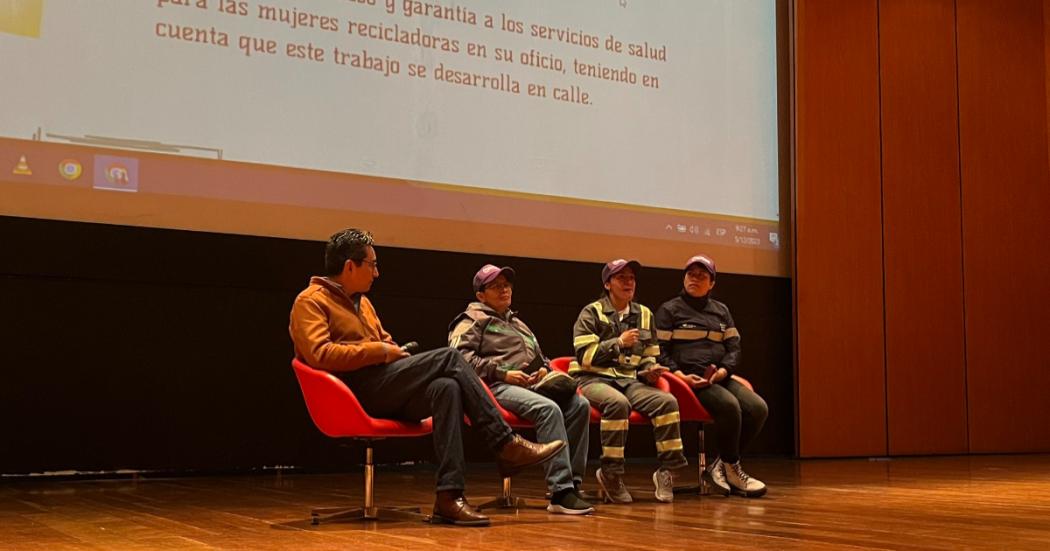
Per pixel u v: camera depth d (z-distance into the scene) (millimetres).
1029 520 3201
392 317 5227
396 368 3070
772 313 6715
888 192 7137
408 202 5297
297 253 4984
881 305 7027
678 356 4336
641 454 6219
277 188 4938
